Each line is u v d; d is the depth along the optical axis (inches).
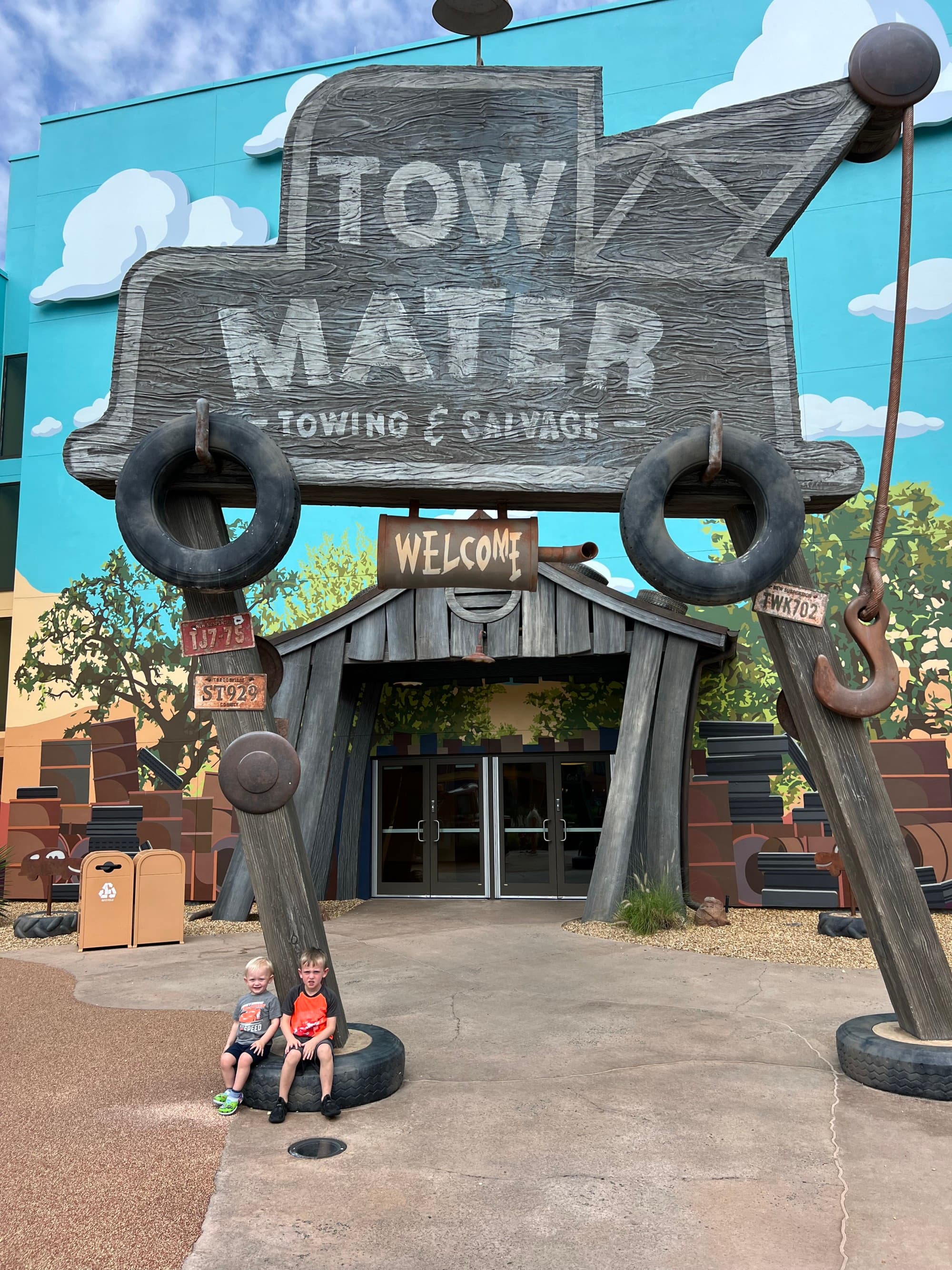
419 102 192.5
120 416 182.9
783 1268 109.2
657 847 390.9
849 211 489.4
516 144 192.1
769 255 192.7
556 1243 115.5
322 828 465.4
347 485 182.7
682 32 522.0
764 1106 164.2
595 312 187.8
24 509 573.3
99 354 584.1
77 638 550.6
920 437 466.9
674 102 518.0
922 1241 115.1
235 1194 131.0
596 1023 224.8
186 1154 145.8
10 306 642.8
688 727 440.8
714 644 399.9
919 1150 143.8
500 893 500.1
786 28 506.9
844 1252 112.7
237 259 187.6
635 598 466.3
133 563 551.2
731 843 453.7
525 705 508.1
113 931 352.8
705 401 186.1
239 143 578.2
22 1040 217.6
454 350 186.2
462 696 516.1
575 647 415.8
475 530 188.7
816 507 195.5
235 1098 165.3
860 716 183.3
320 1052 164.6
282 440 183.0
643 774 445.1
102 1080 185.8
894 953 179.0
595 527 505.7
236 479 181.5
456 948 335.6
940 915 422.6
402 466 182.9
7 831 537.0
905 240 190.2
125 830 511.8
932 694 445.7
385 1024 225.1
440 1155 144.1
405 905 480.1
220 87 585.3
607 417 185.3
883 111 193.5
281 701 437.7
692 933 359.9
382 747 521.7
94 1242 117.4
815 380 482.3
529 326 187.0
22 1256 114.0
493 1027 221.8
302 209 189.5
